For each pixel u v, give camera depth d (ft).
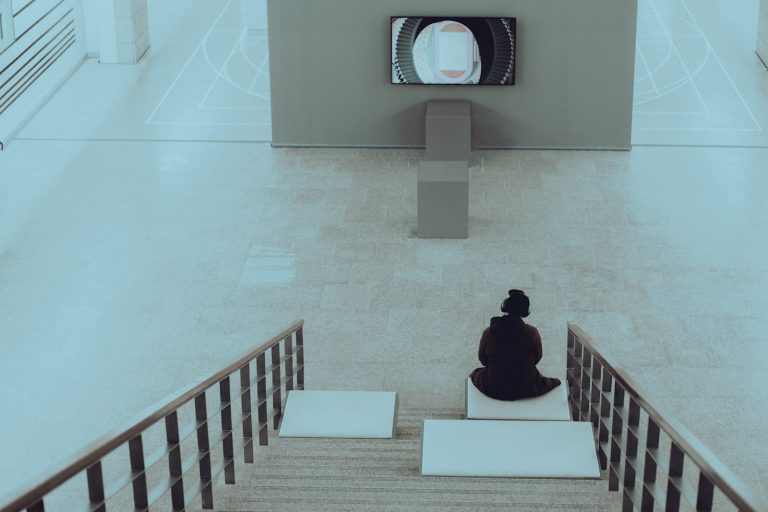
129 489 31.22
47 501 31.17
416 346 41.32
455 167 49.75
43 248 48.78
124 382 39.22
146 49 74.43
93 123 62.80
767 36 70.08
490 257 47.55
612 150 58.80
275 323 42.96
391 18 56.95
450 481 24.36
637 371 39.06
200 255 48.14
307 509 22.48
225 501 22.81
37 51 64.80
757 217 50.88
